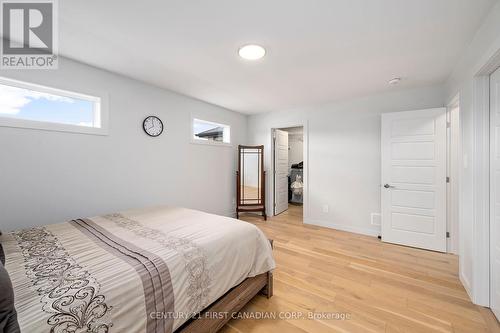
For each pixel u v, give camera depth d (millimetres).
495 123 1592
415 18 1508
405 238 2934
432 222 2768
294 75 2518
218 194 3980
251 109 4215
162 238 1496
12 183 1847
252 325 1531
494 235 1619
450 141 2678
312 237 3268
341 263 2436
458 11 1432
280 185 4875
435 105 2838
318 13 1460
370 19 1521
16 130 1860
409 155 2889
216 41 1820
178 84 2840
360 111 3408
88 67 2273
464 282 1942
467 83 1871
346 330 1478
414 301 1772
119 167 2557
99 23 1587
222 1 1350
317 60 2143
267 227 3775
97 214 2369
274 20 1539
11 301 753
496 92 1577
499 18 1315
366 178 3385
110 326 881
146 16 1504
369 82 2740
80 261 1150
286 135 5145
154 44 1874
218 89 3029
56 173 2084
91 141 2316
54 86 2053
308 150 3943
